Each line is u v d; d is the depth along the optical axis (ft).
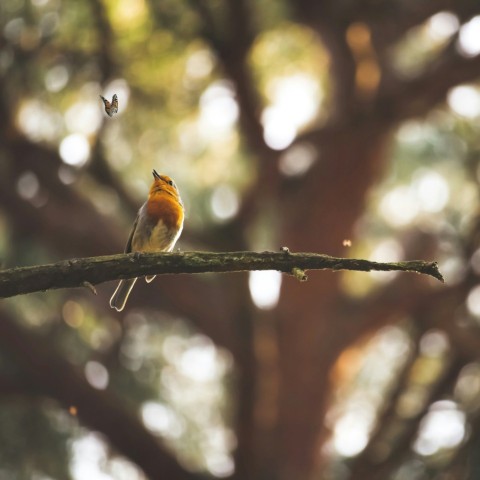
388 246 61.26
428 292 52.65
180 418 56.90
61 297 53.62
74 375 49.21
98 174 50.49
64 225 49.57
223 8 48.47
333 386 53.88
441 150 58.85
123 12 49.08
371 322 53.26
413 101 50.96
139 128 54.75
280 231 54.65
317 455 53.11
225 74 51.06
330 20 51.67
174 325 58.23
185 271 18.28
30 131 52.31
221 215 56.49
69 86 50.31
